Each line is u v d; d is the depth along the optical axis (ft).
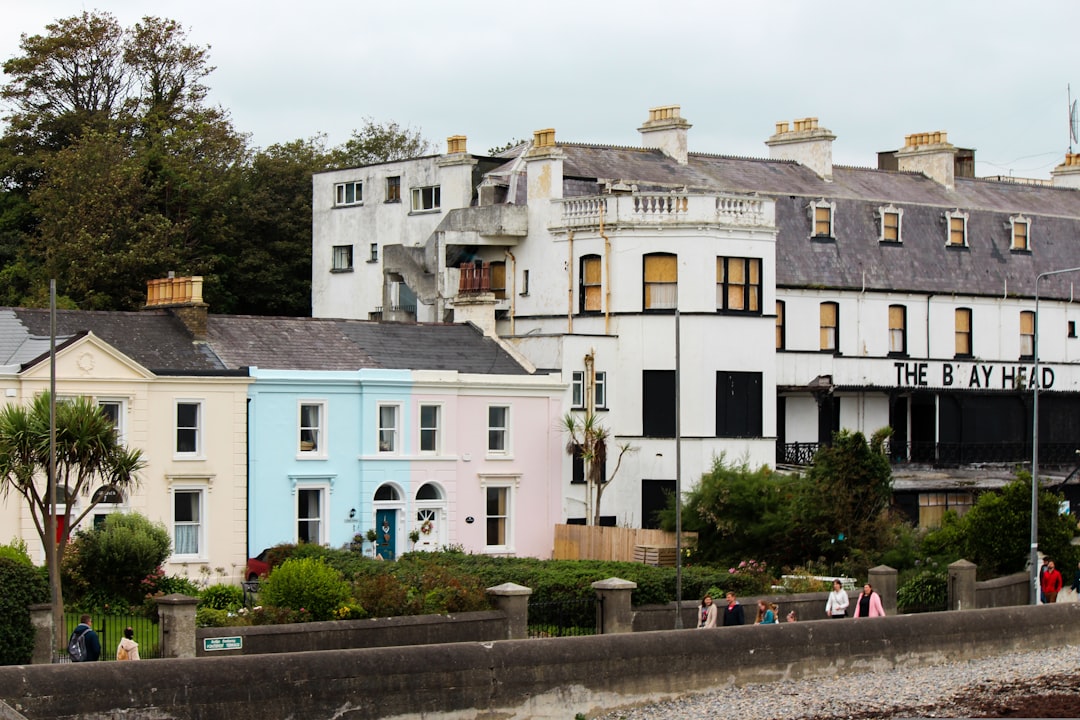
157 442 188.75
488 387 214.48
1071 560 193.57
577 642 123.44
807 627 137.49
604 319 230.07
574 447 219.41
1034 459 191.21
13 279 285.23
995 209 283.18
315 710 111.45
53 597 144.36
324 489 202.08
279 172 314.55
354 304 274.98
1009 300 276.62
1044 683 136.56
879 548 198.80
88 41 321.32
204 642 133.49
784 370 247.09
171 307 202.49
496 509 216.74
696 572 182.19
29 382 178.81
